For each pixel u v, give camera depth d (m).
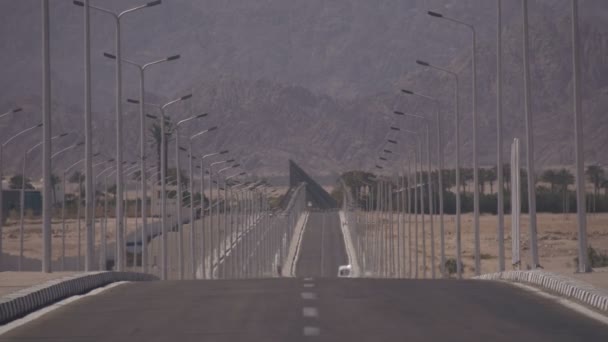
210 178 196.38
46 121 76.19
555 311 45.16
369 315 43.38
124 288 62.66
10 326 42.00
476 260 124.38
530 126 82.62
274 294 54.34
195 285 64.31
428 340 35.47
